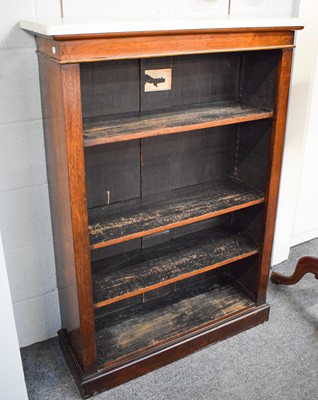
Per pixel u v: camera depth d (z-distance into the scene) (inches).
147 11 61.9
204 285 80.9
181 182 70.9
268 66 62.1
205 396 63.8
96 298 60.7
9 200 62.7
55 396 63.9
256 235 73.3
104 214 63.4
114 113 60.5
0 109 57.4
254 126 67.9
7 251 65.5
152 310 74.9
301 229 102.3
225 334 73.7
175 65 62.4
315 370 68.4
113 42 47.1
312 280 90.5
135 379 66.7
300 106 82.0
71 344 67.9
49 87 52.4
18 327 71.4
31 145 61.2
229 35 53.6
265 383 66.1
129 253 71.0
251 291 77.5
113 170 63.8
